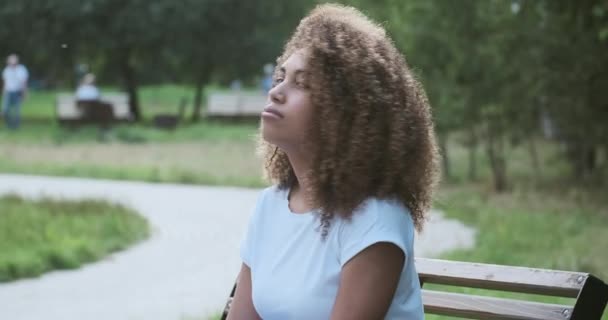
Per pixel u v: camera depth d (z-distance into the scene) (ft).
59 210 45.42
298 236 9.14
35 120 123.34
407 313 9.02
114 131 105.09
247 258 9.74
